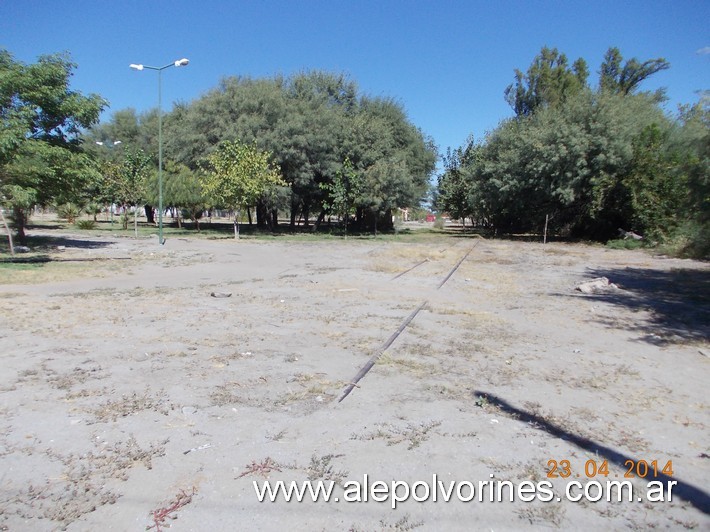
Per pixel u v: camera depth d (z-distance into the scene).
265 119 34.12
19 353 6.45
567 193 30.84
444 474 3.74
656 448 4.28
